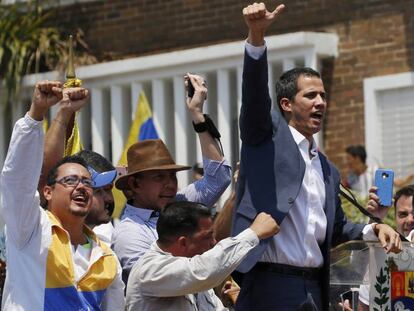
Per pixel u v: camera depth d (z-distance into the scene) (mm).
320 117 17844
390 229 18078
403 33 33406
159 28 36938
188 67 35281
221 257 16781
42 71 37656
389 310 18266
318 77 17953
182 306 17484
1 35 37438
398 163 33344
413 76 33094
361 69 33875
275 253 17422
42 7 38312
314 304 17344
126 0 37500
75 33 37750
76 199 17188
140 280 17250
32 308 16672
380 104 33719
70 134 20891
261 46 17219
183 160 35156
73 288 16906
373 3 33844
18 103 37406
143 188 19562
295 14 34781
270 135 17641
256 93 17266
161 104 35781
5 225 16953
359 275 18469
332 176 18156
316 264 17641
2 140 37656
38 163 16703
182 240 17359
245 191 17625
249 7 17016
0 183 17109
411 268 18484
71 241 17266
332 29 34281
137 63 35906
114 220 25109
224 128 34438
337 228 18641
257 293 17469
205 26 36156
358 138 33812
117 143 36406
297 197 17531
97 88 36875
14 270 16812
